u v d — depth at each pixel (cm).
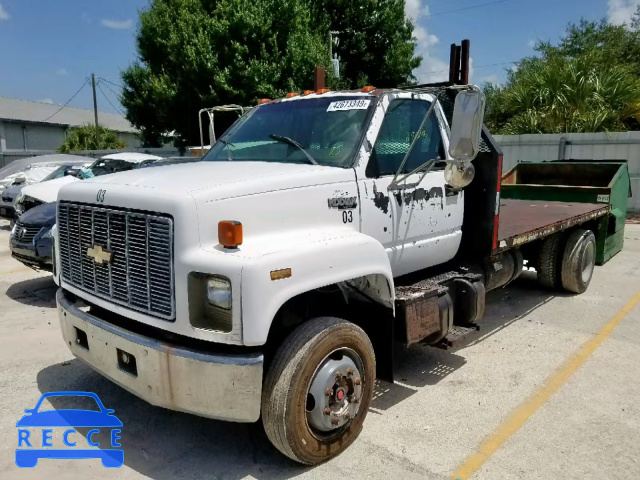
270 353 331
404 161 394
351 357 349
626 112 1580
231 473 332
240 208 316
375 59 2395
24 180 1315
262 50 1827
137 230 318
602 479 322
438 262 469
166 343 308
